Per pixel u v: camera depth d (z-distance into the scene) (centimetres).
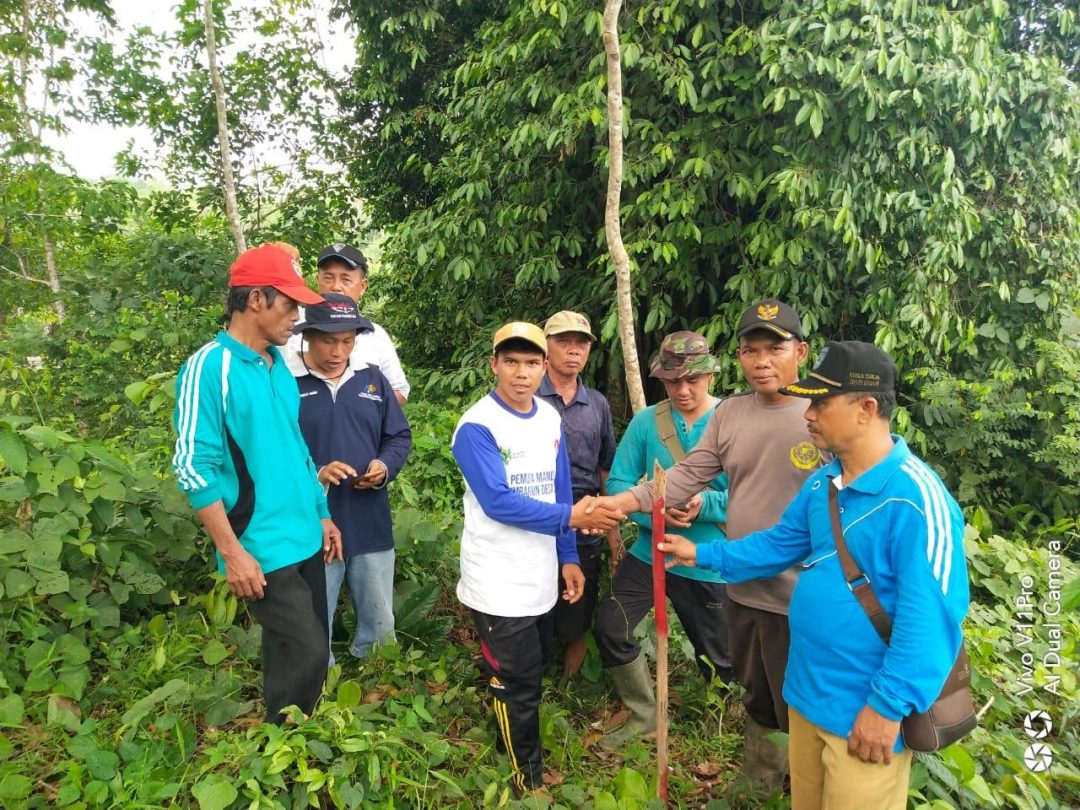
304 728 216
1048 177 519
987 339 544
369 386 301
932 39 448
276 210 1022
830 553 179
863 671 170
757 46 487
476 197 617
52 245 1026
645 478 283
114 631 294
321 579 251
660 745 238
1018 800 231
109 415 578
